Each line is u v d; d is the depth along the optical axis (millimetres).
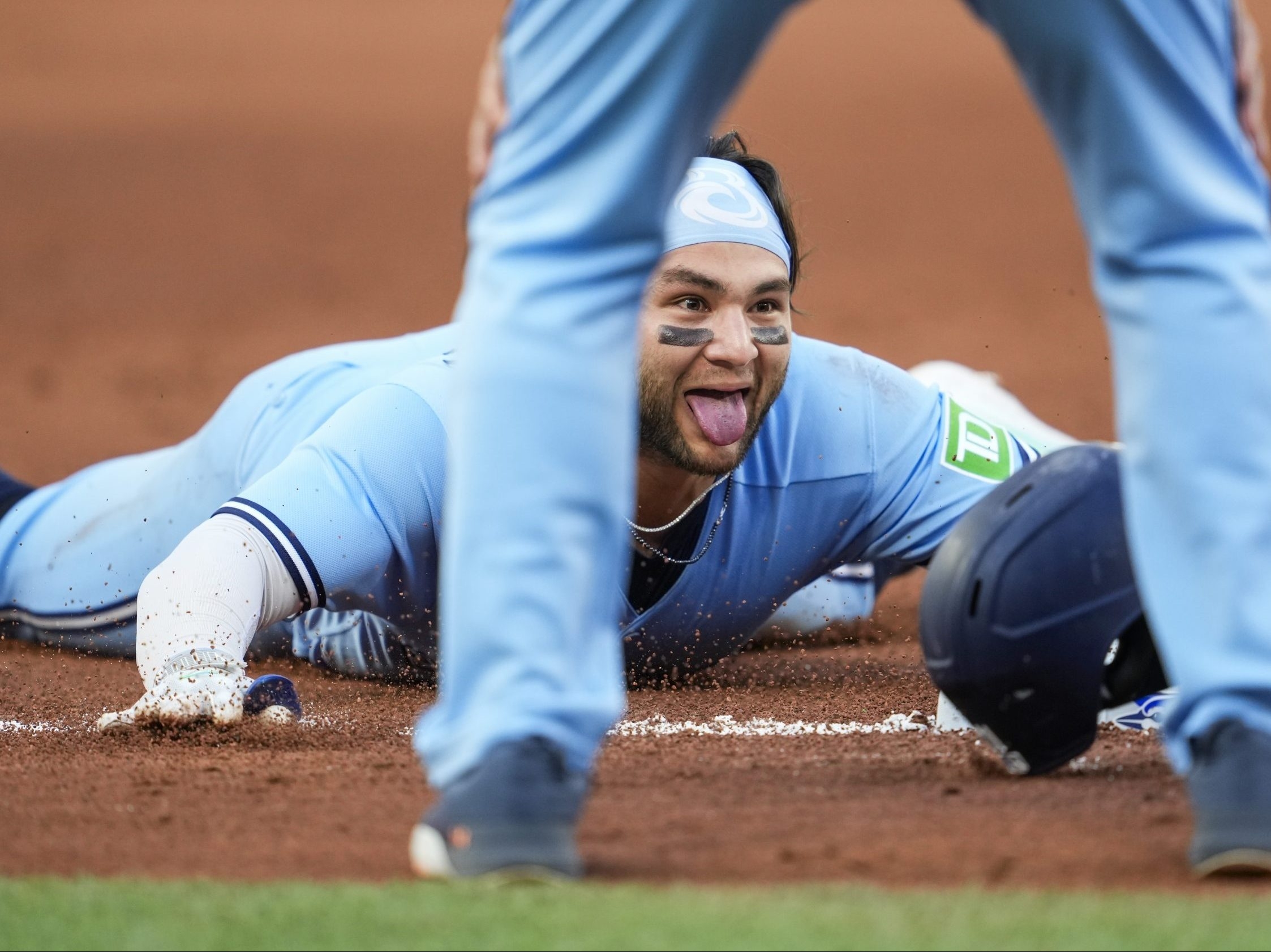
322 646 15250
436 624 13312
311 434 14305
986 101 86812
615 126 6805
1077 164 6949
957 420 14055
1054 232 58156
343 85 99500
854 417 13445
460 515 6910
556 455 6855
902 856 7402
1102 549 8875
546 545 6844
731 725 12094
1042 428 19969
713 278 11719
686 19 6613
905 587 20688
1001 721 9109
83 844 8055
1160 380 6891
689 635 13641
